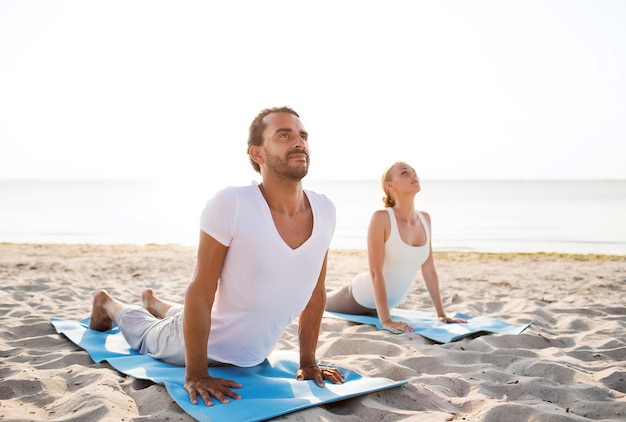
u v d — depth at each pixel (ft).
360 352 11.61
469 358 10.82
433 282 14.39
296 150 7.95
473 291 20.43
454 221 70.44
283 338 12.80
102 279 22.54
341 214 88.79
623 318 14.70
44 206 115.34
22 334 12.47
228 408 7.21
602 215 81.87
